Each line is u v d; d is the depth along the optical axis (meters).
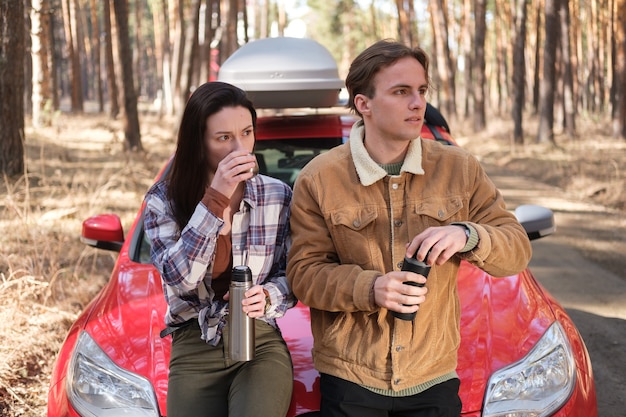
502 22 47.22
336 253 2.22
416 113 2.05
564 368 2.57
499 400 2.39
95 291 5.22
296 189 2.23
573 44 39.91
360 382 2.13
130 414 2.40
